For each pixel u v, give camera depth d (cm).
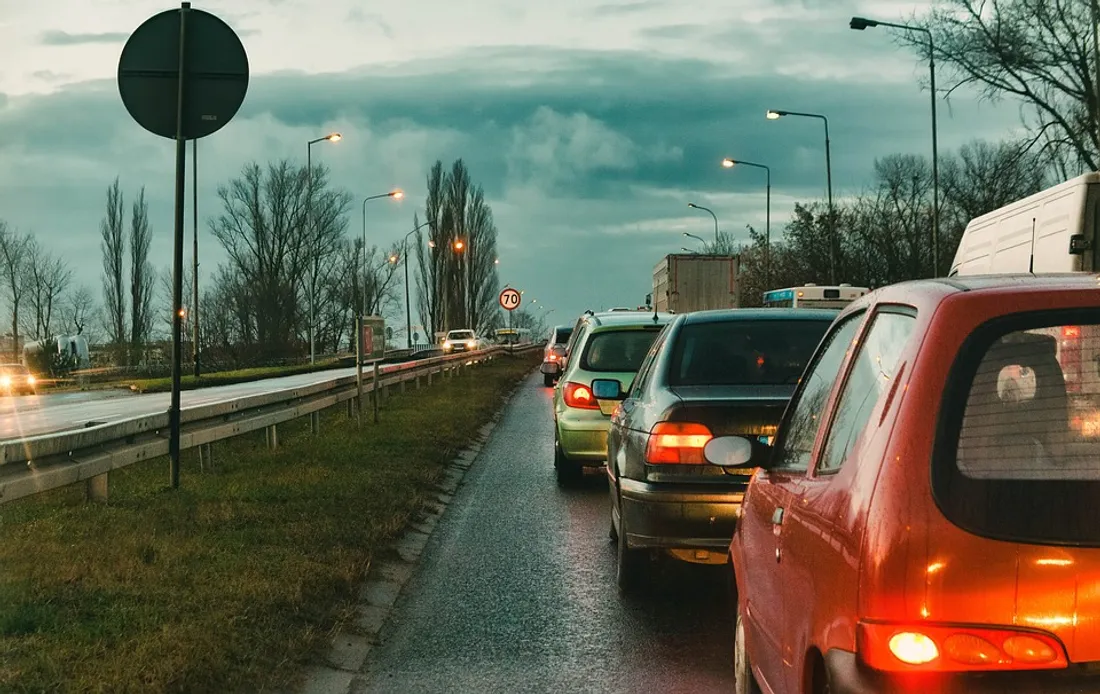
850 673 271
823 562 303
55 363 5669
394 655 601
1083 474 266
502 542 920
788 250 6969
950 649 258
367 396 2195
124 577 681
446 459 1429
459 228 8888
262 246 8888
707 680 552
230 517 897
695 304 3256
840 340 411
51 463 841
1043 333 280
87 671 502
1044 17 3186
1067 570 257
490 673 568
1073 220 1228
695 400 664
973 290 295
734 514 645
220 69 974
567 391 1220
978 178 5709
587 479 1315
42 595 631
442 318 9038
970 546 260
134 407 2855
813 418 405
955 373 278
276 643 576
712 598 721
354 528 874
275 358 7656
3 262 8656
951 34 3278
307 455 1344
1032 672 257
